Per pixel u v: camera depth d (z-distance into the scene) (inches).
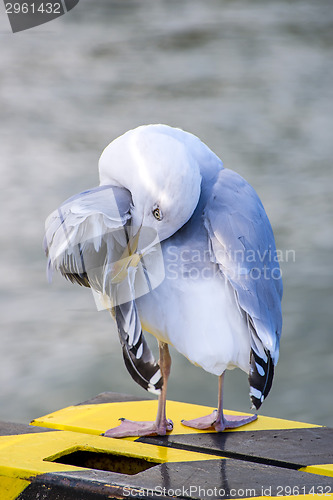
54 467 190.5
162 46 1525.6
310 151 901.8
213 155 227.3
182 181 197.6
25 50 1446.9
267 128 1006.4
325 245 613.6
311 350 454.9
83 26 1658.5
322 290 534.3
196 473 189.5
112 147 215.0
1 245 583.5
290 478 188.4
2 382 409.7
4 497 186.2
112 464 207.8
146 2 1910.7
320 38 1611.7
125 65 1375.5
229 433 229.1
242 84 1263.5
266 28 1684.3
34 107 1091.3
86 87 1221.7
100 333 467.5
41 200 689.0
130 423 232.5
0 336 456.8
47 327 471.2
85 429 232.5
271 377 195.3
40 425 236.7
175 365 439.2
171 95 1188.5
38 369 424.8
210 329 192.9
